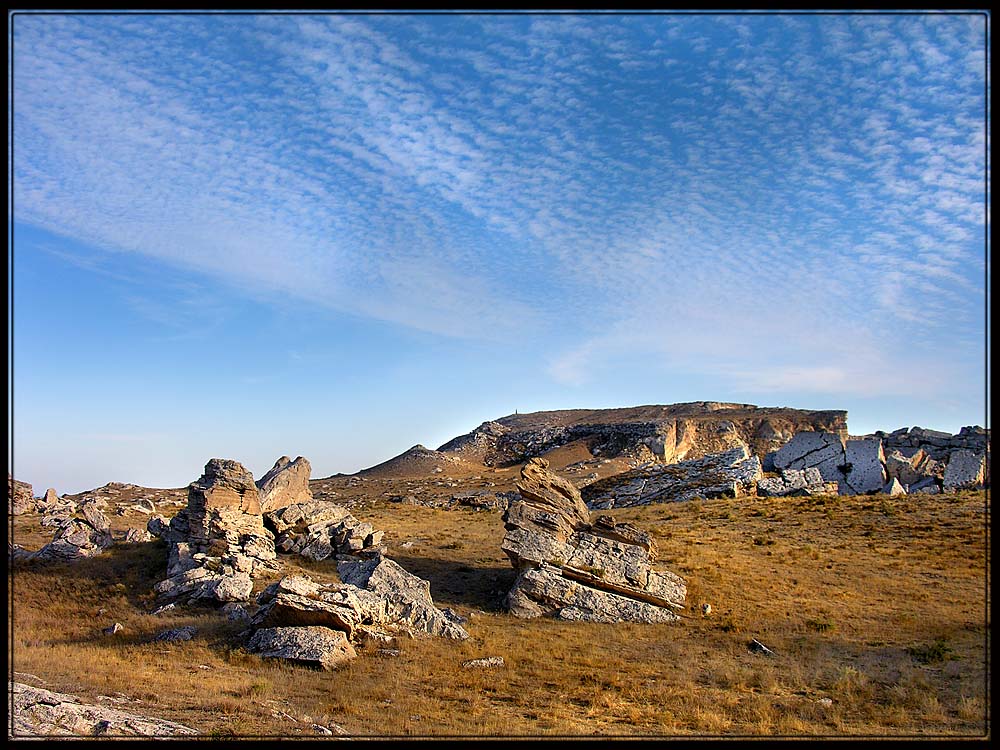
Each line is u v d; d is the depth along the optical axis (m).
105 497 86.44
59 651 27.06
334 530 46.28
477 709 21.98
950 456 82.12
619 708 22.61
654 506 72.69
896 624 35.00
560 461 131.12
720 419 140.12
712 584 42.06
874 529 56.53
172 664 25.92
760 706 22.75
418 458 141.62
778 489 74.69
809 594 40.56
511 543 41.56
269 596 30.44
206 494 42.88
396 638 30.67
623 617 37.25
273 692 22.67
